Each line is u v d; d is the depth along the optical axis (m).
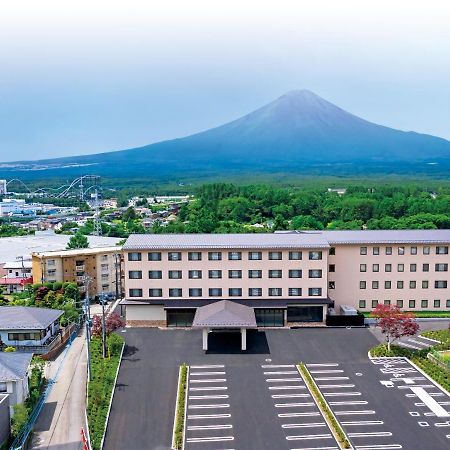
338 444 43.44
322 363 59.50
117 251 95.81
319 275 73.88
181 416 47.91
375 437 44.28
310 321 73.62
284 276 73.81
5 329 62.59
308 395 51.88
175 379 55.75
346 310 75.06
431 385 53.75
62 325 71.50
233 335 68.75
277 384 54.34
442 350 61.75
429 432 44.97
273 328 71.56
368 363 59.38
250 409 49.25
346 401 50.53
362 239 78.75
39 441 45.31
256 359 60.81
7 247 133.00
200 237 77.75
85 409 49.28
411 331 60.94
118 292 93.94
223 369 58.12
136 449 43.00
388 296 78.75
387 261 78.12
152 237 77.75
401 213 184.88
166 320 73.06
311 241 75.69
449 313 77.75
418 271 78.44
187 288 73.81
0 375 48.00
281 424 46.62
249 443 43.69
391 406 49.47
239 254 73.56
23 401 49.66
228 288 73.94
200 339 67.56
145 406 50.06
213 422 47.00
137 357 61.84
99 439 44.06
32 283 95.69
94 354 62.25
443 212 175.50
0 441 42.34
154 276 73.75
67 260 92.00
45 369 60.38
